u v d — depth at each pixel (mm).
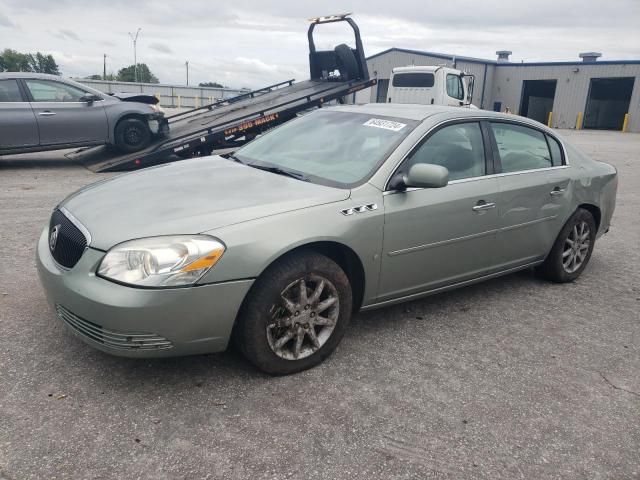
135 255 2637
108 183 3564
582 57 36938
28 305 3814
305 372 3164
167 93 44938
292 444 2527
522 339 3752
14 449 2387
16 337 3355
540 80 37625
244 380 3035
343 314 3262
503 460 2514
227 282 2750
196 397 2850
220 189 3268
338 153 3750
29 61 101438
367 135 3834
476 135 4047
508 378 3229
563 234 4691
